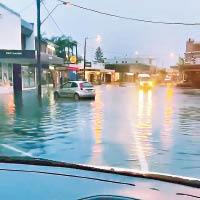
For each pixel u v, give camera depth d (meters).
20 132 8.62
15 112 13.60
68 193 1.33
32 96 24.55
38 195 1.30
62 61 37.03
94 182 1.49
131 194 1.38
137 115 12.64
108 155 6.01
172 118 11.77
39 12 23.17
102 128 9.34
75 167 1.75
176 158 5.80
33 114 12.83
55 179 1.49
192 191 1.51
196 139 7.64
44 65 40.97
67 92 21.59
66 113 13.23
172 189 1.51
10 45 29.06
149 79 43.53
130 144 7.04
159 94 28.28
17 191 1.33
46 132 8.62
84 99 21.47
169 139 7.67
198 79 51.66
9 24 28.77
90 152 6.24
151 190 1.46
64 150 6.43
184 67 51.03
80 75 60.31
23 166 1.68
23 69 33.56
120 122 10.66
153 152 6.28
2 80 28.27
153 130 9.02
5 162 1.76
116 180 1.56
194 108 15.58
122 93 29.61
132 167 5.20
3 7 27.72
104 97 23.78
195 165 5.33
